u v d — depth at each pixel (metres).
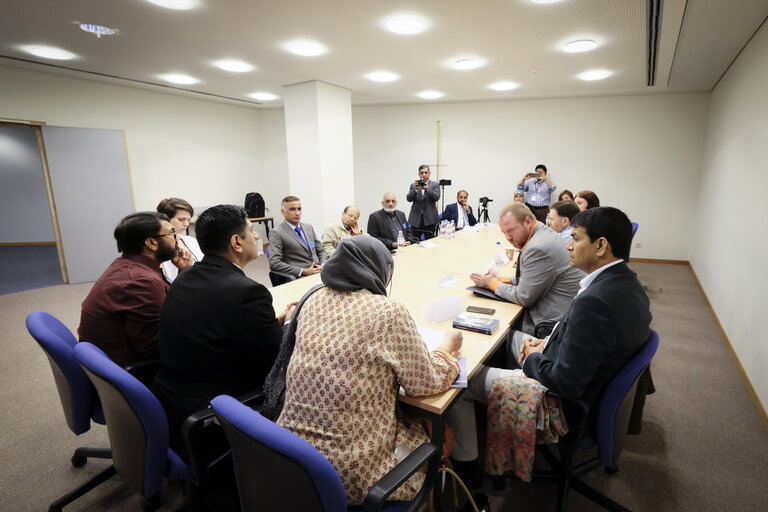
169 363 1.31
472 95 6.12
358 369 1.00
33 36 3.40
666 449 1.98
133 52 3.86
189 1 2.71
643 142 6.06
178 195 6.32
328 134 5.24
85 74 4.75
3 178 7.51
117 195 5.23
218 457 1.27
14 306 4.18
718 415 2.26
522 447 1.39
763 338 2.39
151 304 1.58
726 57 3.94
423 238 5.47
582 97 6.23
